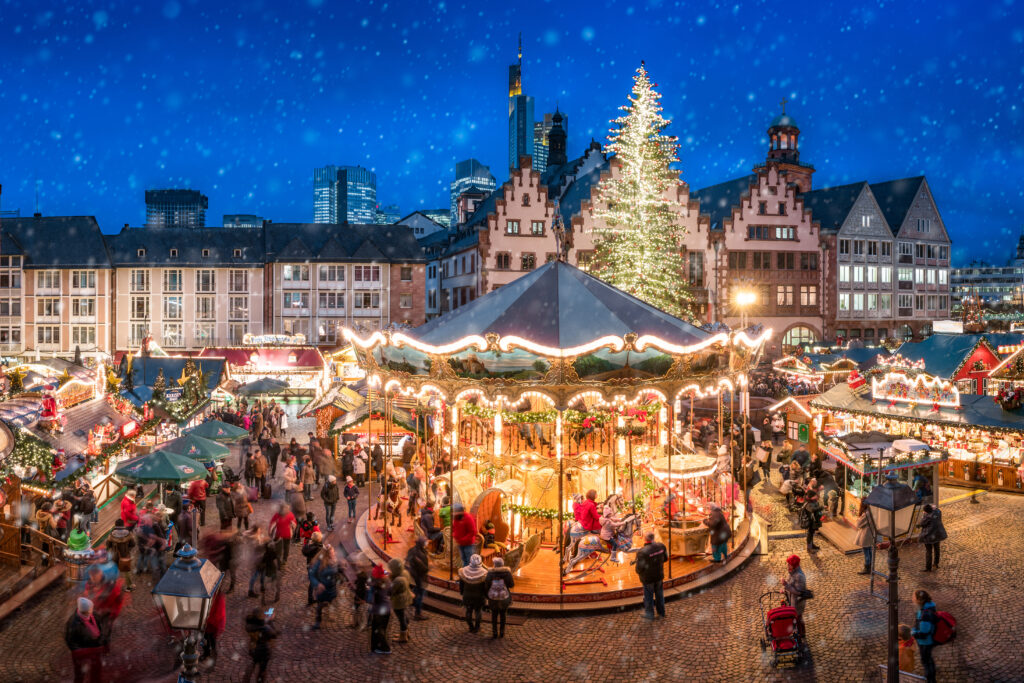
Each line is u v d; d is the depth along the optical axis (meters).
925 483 20.81
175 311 71.00
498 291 21.03
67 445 21.47
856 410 28.52
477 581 14.55
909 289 78.88
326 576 14.85
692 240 66.44
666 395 17.94
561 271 20.58
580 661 13.52
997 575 17.30
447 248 77.06
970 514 22.59
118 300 70.50
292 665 13.37
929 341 35.31
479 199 90.75
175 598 9.35
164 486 23.89
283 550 18.17
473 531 16.75
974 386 32.41
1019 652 13.48
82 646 12.10
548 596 15.97
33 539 18.08
